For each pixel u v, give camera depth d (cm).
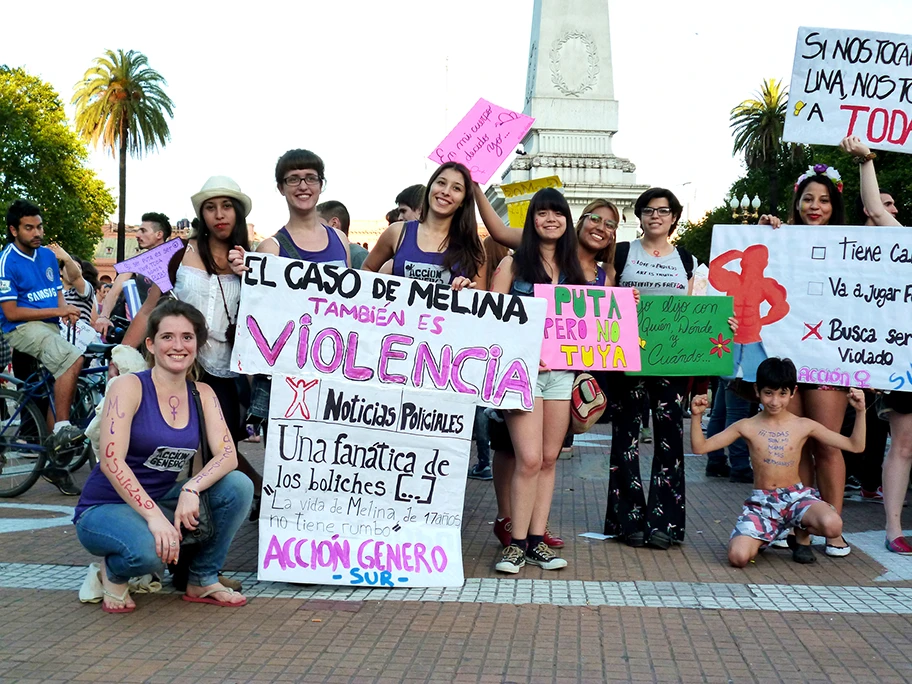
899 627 427
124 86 4103
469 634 413
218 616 435
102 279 1546
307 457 493
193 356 450
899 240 588
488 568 534
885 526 664
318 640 403
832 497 587
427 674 366
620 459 601
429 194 541
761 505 557
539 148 2938
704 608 454
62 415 741
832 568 541
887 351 586
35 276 754
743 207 3228
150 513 424
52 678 355
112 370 571
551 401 538
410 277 541
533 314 518
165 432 443
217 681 356
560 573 524
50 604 450
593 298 552
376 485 500
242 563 541
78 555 547
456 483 507
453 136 655
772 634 416
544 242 553
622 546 594
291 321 499
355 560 489
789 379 562
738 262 607
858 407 564
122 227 4200
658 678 365
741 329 604
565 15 2916
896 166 3114
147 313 596
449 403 507
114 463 427
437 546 500
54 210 4647
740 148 5206
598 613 445
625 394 598
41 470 733
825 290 598
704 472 940
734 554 539
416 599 466
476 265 547
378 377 506
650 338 577
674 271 598
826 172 623
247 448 1028
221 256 541
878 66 605
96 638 402
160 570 479
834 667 377
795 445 561
